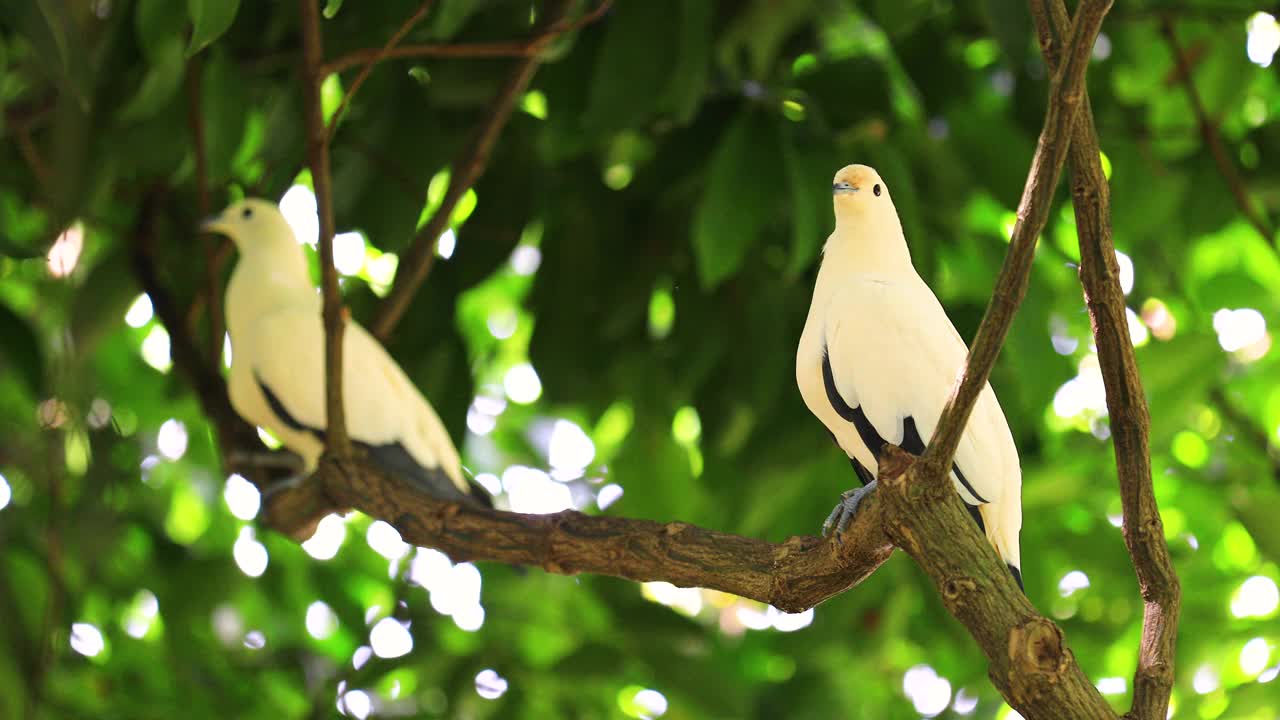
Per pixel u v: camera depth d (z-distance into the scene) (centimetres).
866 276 552
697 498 900
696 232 671
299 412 642
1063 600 957
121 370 1059
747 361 803
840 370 526
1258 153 855
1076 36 344
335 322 517
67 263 720
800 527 877
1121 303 411
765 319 805
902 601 939
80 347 767
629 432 897
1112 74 813
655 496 895
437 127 779
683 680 798
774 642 980
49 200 697
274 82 764
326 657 1020
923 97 745
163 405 1060
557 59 742
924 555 395
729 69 710
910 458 404
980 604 383
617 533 467
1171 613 416
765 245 812
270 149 762
